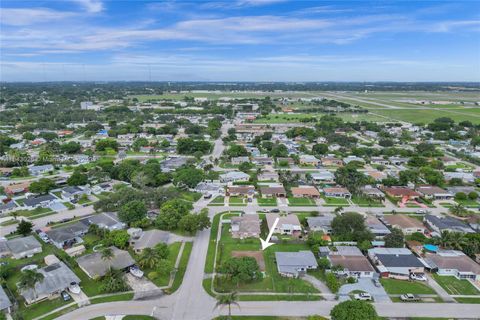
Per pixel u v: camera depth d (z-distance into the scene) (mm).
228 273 77500
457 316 68938
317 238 97250
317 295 74625
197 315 67938
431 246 94812
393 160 190125
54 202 128250
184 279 80438
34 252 92625
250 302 72062
